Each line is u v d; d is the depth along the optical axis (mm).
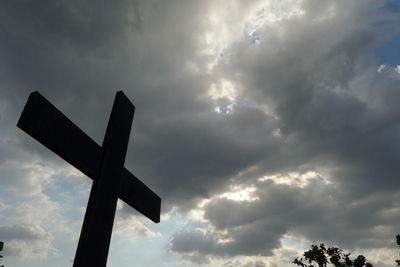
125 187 6723
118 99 6582
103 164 5664
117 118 6383
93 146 5543
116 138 6242
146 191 7660
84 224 5027
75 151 5039
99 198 5379
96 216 5211
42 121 4383
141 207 7359
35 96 4324
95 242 5074
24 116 4098
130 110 6969
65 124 4867
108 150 5895
